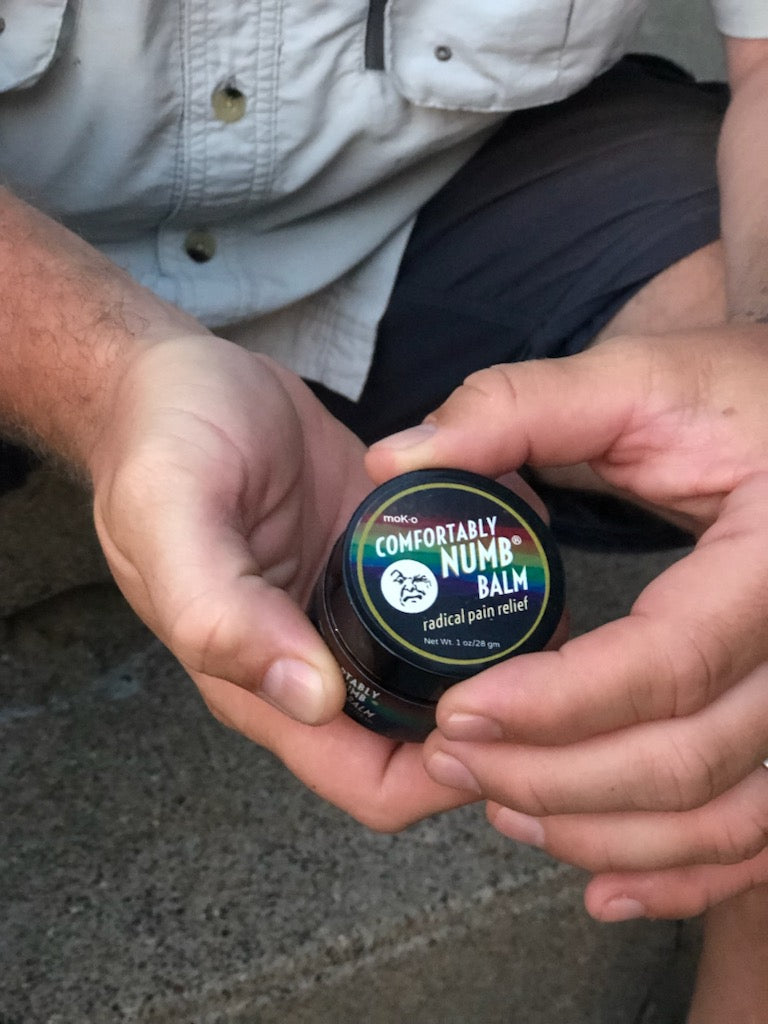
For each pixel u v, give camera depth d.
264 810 0.44
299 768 0.33
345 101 0.42
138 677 0.48
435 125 0.43
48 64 0.38
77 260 0.35
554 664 0.28
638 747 0.29
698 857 0.31
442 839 0.45
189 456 0.28
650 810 0.29
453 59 0.42
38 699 0.46
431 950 0.43
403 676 0.29
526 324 0.46
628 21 0.45
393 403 0.50
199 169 0.42
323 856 0.43
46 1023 0.38
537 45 0.42
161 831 0.43
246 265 0.45
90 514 0.49
